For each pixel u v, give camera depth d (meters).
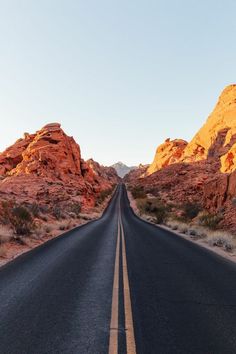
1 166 73.25
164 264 10.84
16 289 7.29
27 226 17.97
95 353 4.16
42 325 5.13
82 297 6.75
